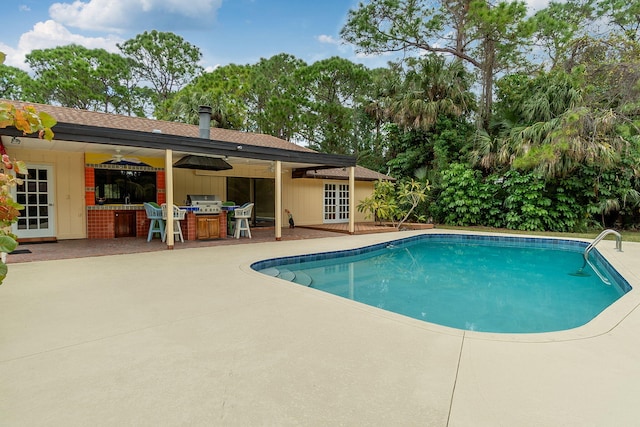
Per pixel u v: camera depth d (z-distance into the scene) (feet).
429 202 54.90
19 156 29.99
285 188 48.06
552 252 34.32
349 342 10.24
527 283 22.89
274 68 88.99
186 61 99.81
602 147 38.83
